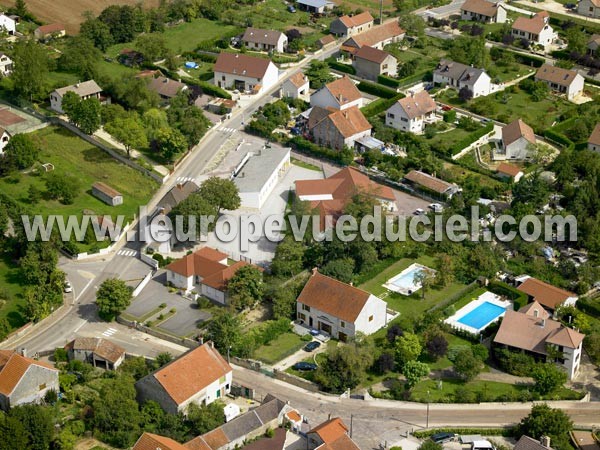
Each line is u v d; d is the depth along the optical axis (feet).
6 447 526.57
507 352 642.22
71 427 551.18
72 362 623.36
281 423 568.41
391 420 583.58
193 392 574.56
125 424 550.36
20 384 575.79
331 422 547.90
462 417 587.27
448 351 654.12
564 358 637.71
